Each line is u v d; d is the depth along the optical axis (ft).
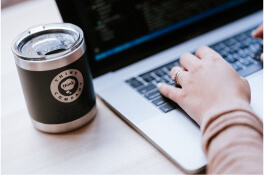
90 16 1.95
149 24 2.17
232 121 1.32
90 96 1.68
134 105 1.78
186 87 1.67
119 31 2.07
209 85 1.56
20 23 2.69
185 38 2.32
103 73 2.06
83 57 1.55
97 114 1.80
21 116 1.85
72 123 1.66
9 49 2.43
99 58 2.04
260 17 2.49
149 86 1.92
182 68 1.90
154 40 2.21
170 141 1.51
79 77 1.55
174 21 2.26
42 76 1.46
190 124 1.60
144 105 1.77
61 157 1.56
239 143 1.25
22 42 1.58
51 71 1.45
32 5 2.93
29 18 2.74
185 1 2.27
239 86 1.54
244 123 1.31
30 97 1.57
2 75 2.19
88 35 1.96
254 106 1.64
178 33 2.29
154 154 1.51
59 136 1.68
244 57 2.08
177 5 2.24
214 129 1.35
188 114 1.62
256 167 1.16
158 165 1.45
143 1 2.12
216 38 2.33
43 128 1.67
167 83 1.93
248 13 2.51
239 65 2.01
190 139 1.51
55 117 1.61
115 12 2.03
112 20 2.03
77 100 1.60
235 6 2.44
